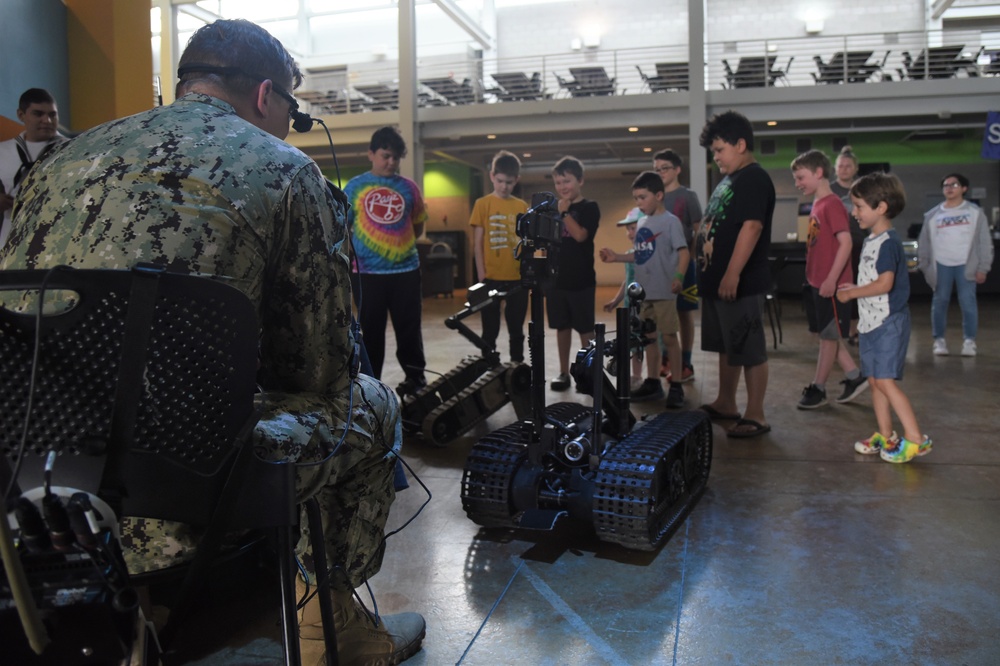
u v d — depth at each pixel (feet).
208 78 4.56
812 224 15.16
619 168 65.10
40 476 3.32
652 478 7.55
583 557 7.93
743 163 12.44
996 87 43.55
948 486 10.03
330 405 4.54
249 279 3.99
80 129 19.62
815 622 6.44
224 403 3.61
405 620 6.19
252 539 4.33
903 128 47.62
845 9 61.16
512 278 16.49
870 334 11.30
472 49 68.64
